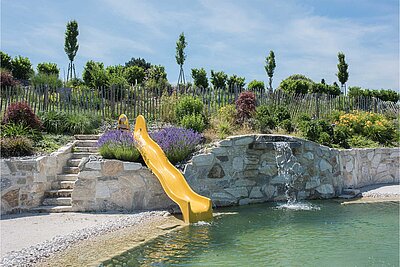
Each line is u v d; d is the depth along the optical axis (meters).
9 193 8.24
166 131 10.46
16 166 8.36
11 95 12.95
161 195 8.95
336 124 14.72
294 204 10.02
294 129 13.17
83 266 5.08
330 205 9.89
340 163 11.62
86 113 13.05
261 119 12.95
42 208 8.45
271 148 10.27
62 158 9.79
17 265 5.02
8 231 6.75
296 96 16.14
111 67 24.20
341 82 27.73
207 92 14.54
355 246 6.11
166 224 7.48
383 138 14.63
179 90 14.92
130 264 5.20
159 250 5.86
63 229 6.93
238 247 6.05
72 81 21.84
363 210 9.15
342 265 5.18
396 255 5.61
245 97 13.40
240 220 8.03
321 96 16.97
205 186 9.46
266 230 7.16
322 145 11.38
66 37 27.42
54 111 12.53
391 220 8.03
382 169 13.44
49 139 11.04
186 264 5.23
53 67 24.58
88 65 22.34
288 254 5.70
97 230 6.81
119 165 8.73
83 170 8.63
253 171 10.22
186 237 6.61
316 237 6.67
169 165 9.00
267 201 10.34
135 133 10.50
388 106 19.02
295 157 10.73
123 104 13.93
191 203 8.05
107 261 5.30
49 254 5.53
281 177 10.56
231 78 26.69
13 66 22.66
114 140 9.55
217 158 9.70
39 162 8.66
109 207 8.66
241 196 9.96
